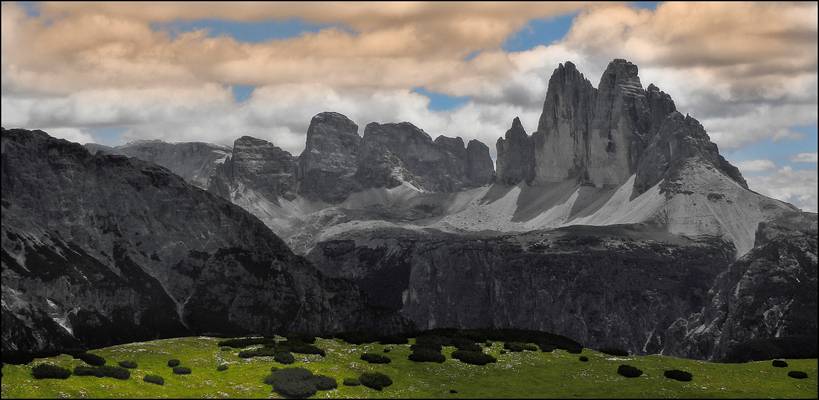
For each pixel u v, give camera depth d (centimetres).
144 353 11638
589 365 12006
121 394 9756
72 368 10581
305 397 9994
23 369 10300
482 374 11462
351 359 11775
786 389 10994
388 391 10506
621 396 10362
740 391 10812
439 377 11225
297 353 11844
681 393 10612
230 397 9881
